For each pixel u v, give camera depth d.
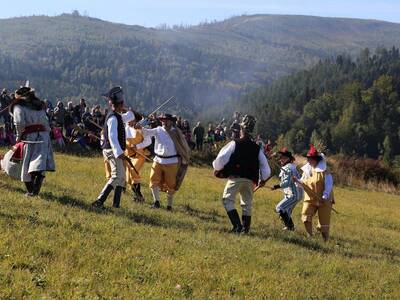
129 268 7.14
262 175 11.10
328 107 146.88
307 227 13.06
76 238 8.02
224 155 10.93
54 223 8.64
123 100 11.02
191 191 18.34
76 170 18.38
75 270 6.77
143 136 13.12
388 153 128.00
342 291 8.12
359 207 24.56
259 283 7.61
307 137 142.38
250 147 10.99
